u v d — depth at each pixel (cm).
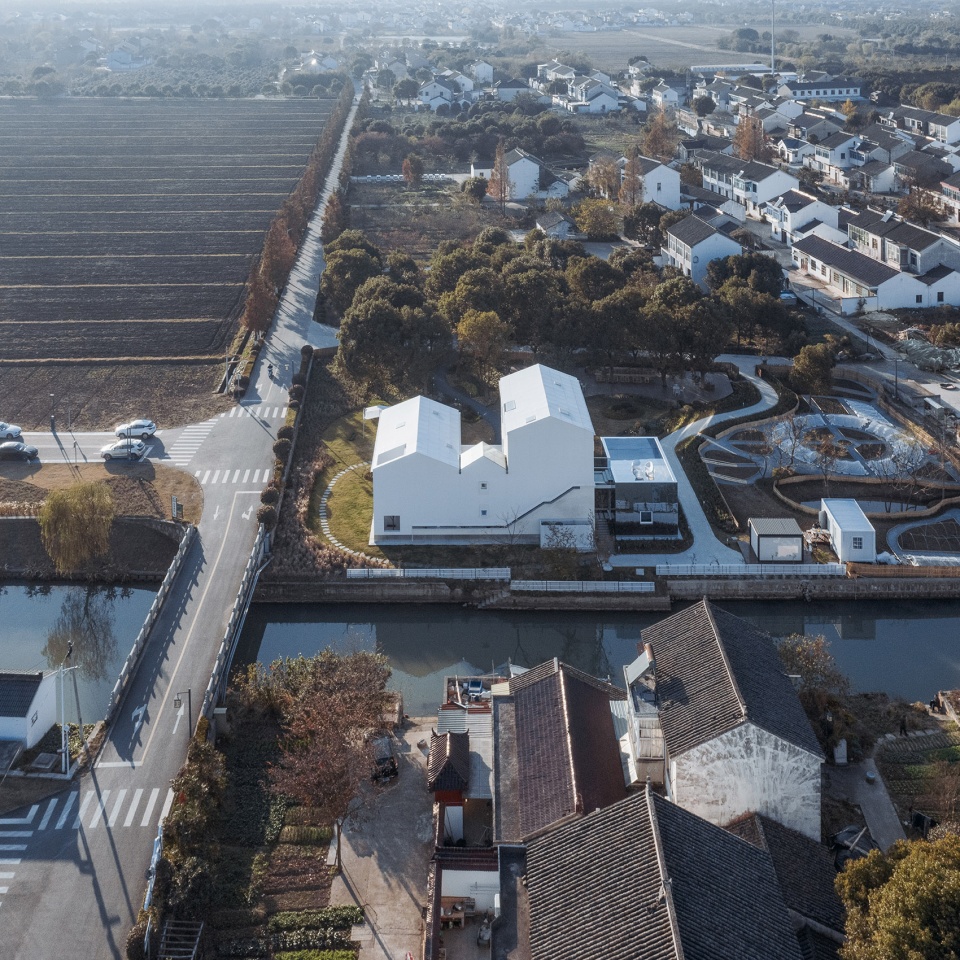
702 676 7881
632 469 12662
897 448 14062
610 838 6356
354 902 7488
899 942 5741
